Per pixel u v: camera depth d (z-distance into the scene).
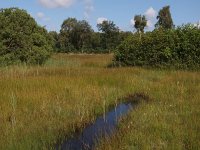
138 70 21.22
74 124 9.89
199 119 9.59
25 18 28.48
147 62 24.91
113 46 91.94
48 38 35.22
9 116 10.01
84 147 8.24
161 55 24.25
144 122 9.53
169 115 10.18
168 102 12.28
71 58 39.59
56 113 10.62
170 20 64.31
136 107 11.87
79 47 97.38
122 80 16.95
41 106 11.08
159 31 25.31
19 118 9.84
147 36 25.78
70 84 14.78
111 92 14.27
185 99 12.68
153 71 21.31
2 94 12.34
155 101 12.83
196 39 23.27
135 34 27.09
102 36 95.88
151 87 15.64
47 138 8.48
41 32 31.72
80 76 17.23
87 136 9.08
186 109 10.97
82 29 97.00
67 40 96.06
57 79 15.73
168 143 7.84
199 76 18.50
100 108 11.86
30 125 9.29
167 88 15.16
